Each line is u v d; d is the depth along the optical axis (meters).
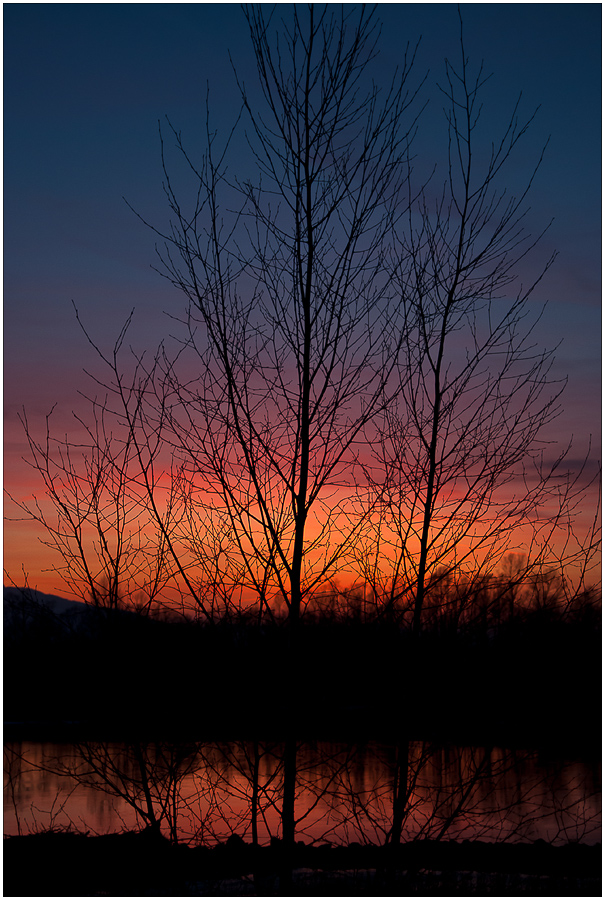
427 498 6.45
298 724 5.88
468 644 6.11
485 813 5.99
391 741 5.98
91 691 6.20
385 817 6.50
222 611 6.06
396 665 6.07
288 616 6.07
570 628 5.91
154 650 6.16
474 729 5.95
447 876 7.50
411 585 6.14
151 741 6.18
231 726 6.07
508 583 6.10
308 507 6.12
